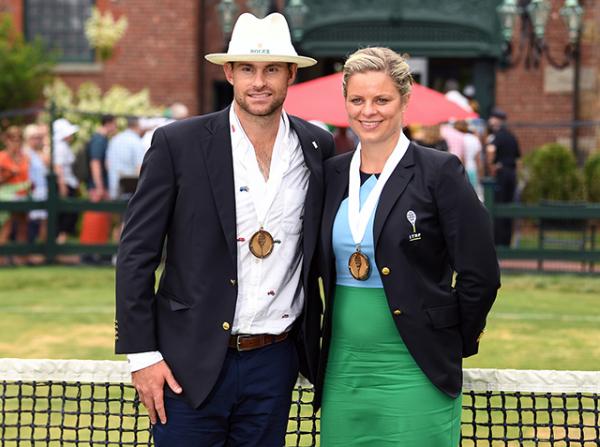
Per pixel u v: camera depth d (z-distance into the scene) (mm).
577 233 14078
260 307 4008
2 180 14773
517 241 15008
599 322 10297
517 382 4688
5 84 17156
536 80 18250
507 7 16984
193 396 3938
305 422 6348
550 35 18156
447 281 4066
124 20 18891
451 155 3994
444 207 3930
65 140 15008
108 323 10195
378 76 3914
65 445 6004
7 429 6387
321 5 18031
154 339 3963
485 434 6340
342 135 13773
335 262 4039
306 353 4109
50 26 19250
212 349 3949
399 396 3967
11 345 9047
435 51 18031
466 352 4168
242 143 4023
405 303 3918
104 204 14359
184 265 4000
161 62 18922
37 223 15047
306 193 4094
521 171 15602
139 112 17734
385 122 3943
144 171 4012
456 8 17969
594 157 14773
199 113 19141
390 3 17922
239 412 4070
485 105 18312
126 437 6262
